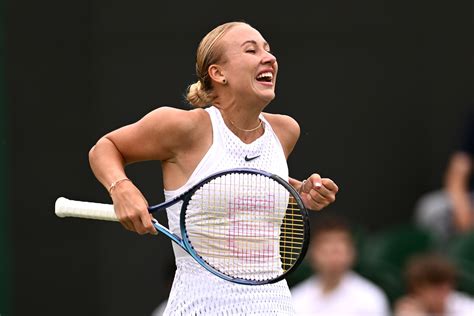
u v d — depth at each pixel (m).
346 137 38.41
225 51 18.50
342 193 38.47
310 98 38.31
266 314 18.69
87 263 37.91
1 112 37.66
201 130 18.52
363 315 32.41
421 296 30.84
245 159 18.69
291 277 34.44
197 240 18.72
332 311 32.34
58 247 37.84
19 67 37.75
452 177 38.38
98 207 18.56
